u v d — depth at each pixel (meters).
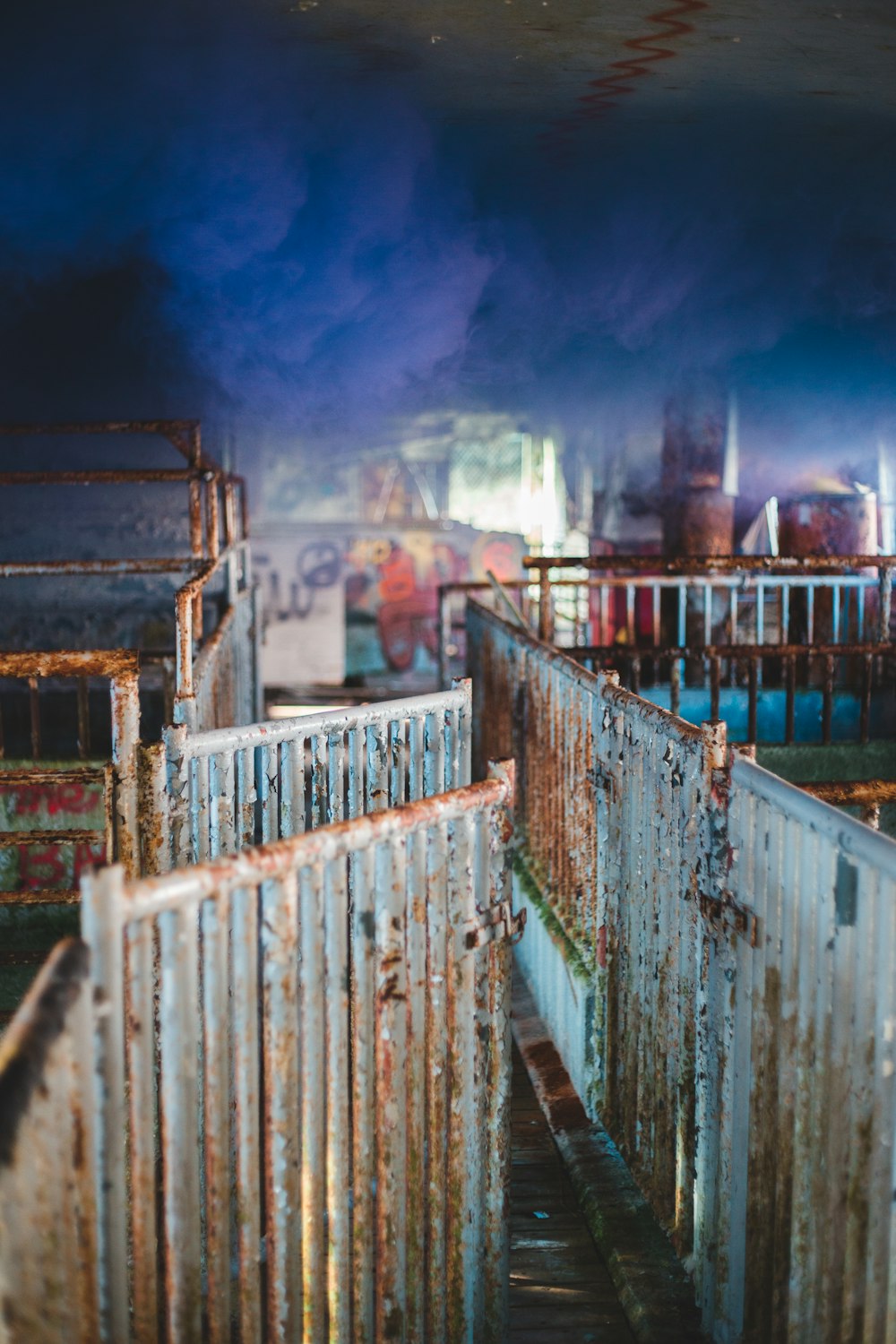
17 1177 1.29
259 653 8.83
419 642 19.27
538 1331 2.96
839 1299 2.20
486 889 2.55
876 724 6.88
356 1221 2.29
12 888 4.52
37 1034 1.43
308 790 3.29
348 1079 2.20
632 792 3.39
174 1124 1.87
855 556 6.28
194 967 1.86
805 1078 2.29
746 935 2.56
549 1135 3.92
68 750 6.77
